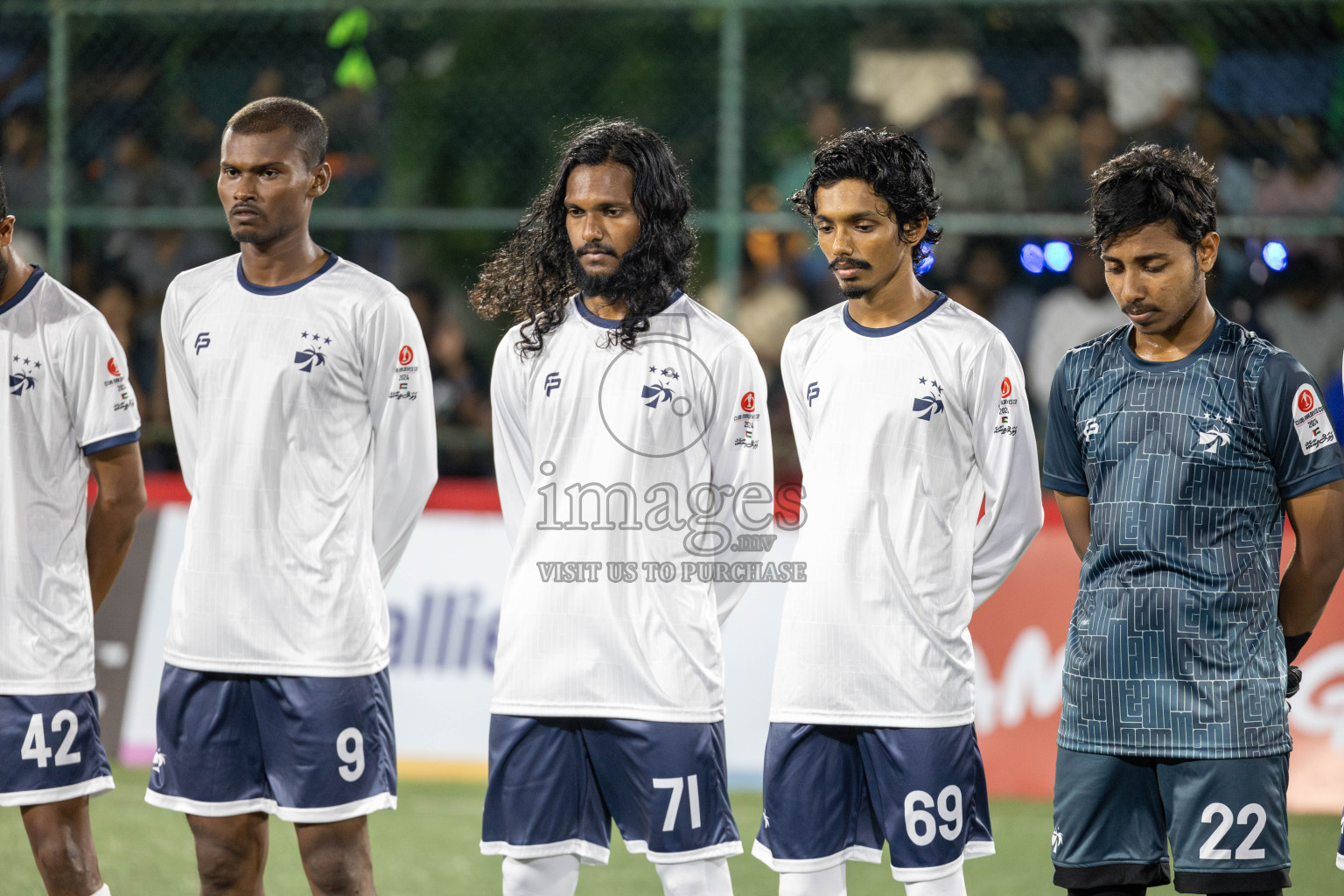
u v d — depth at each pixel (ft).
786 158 105.60
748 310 90.89
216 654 39.04
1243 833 34.17
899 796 37.35
